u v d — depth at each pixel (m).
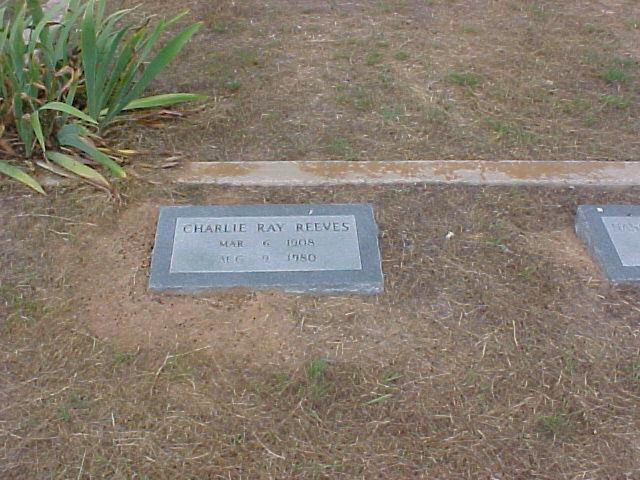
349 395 1.81
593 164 2.56
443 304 2.05
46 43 2.54
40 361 1.85
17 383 1.80
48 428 1.71
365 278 2.05
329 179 2.44
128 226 2.24
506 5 3.58
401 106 2.82
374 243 2.14
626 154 2.62
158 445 1.69
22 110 2.43
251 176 2.44
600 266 2.17
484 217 2.33
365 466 1.67
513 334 1.98
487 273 2.14
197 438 1.71
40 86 2.35
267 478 1.64
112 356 1.87
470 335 1.97
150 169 2.45
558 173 2.51
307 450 1.70
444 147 2.62
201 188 2.39
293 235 2.14
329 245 2.12
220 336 1.94
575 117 2.81
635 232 2.23
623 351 1.95
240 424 1.74
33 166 2.41
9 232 2.20
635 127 2.76
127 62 2.53
